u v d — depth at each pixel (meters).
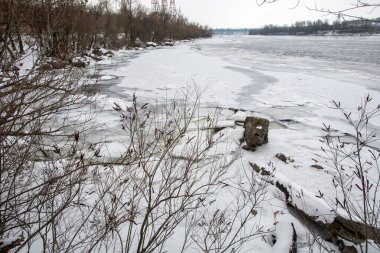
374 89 12.93
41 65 2.42
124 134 6.88
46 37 2.44
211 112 9.15
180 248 3.25
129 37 40.94
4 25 2.23
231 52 35.25
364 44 54.28
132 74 16.50
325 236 3.80
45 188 2.37
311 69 19.53
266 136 6.77
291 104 10.56
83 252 2.50
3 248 2.66
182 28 74.56
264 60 25.47
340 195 4.60
